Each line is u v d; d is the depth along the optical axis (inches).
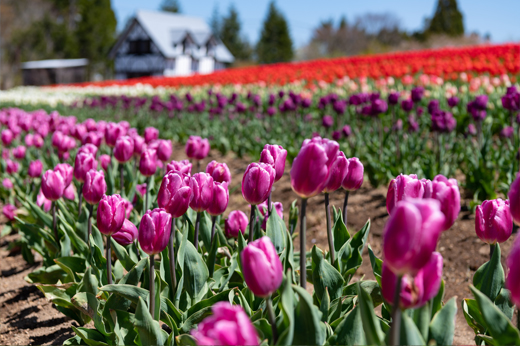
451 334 58.2
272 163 81.9
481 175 168.7
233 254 99.4
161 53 2261.3
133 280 87.1
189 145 129.4
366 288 84.1
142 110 493.7
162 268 91.0
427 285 49.8
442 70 490.0
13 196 206.5
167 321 82.3
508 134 195.5
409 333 51.8
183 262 86.7
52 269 118.3
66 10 3353.8
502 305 73.5
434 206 41.8
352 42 2461.9
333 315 75.6
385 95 430.6
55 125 236.2
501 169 182.9
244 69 848.3
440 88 433.7
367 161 202.7
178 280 90.3
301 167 60.2
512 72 439.5
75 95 775.1
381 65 573.0
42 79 2709.2
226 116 390.3
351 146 243.6
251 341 42.3
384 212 177.2
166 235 70.9
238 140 296.0
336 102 256.1
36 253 166.6
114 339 82.4
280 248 88.0
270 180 75.0
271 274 52.1
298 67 752.3
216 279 95.9
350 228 169.3
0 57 2689.5
